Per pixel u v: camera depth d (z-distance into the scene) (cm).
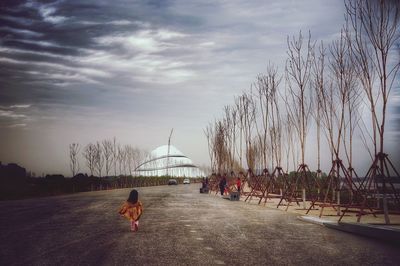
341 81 1847
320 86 2019
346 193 2450
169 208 2175
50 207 2230
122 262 757
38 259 783
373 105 1399
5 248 907
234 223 1452
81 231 1207
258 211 2019
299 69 2170
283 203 2684
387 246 962
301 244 984
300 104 2284
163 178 9994
